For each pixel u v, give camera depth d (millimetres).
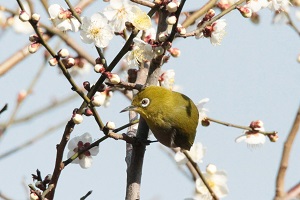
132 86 11445
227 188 11930
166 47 10883
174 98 13344
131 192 11320
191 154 12297
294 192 10867
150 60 11359
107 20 10859
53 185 10008
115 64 10039
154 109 13109
